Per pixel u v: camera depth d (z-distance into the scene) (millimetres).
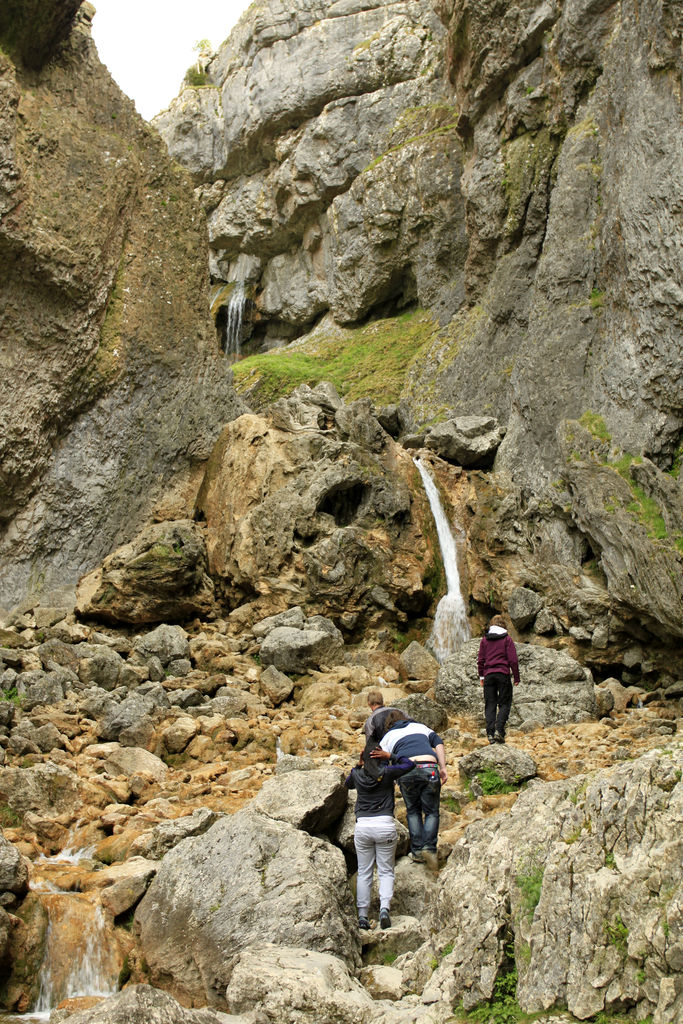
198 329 18438
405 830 7766
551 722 11828
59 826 8398
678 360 14664
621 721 11953
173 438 17594
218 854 6902
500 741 10523
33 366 15797
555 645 14516
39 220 15680
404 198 26141
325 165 29125
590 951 4352
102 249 16719
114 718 10680
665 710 12438
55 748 10031
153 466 17344
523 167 20000
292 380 24438
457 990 4762
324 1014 5016
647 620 13664
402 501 16156
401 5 29797
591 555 15422
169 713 11156
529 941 4590
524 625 14898
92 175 16797
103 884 7141
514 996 4594
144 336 17406
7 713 10477
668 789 4570
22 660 12297
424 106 27906
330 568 15180
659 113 15625
